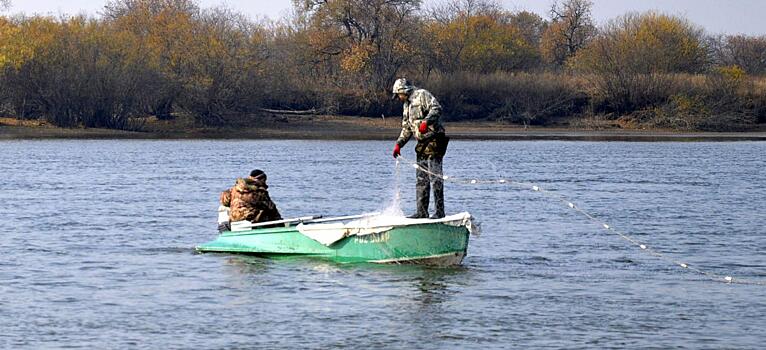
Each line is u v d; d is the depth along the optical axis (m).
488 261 54.88
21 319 41.12
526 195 93.88
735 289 48.12
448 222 49.53
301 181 109.38
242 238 55.66
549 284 48.81
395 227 50.72
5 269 51.88
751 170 130.00
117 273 50.84
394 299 45.06
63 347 37.22
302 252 53.72
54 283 48.28
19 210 78.62
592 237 64.75
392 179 112.81
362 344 38.03
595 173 123.56
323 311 42.84
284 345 37.78
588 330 40.12
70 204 83.50
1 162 137.50
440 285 47.97
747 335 39.56
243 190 55.94
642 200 89.81
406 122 50.53
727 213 79.50
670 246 61.47
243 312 42.56
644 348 37.72
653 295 46.59
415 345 37.88
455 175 119.31
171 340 38.28
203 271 51.22
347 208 83.25
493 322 41.22
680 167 135.25
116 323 40.62
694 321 41.69
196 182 107.25
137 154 158.38
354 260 52.41
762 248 60.91
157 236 64.25
